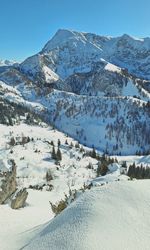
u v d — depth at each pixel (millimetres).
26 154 140375
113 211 7227
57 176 92062
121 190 7922
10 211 14531
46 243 6781
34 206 19172
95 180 40875
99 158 169375
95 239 6391
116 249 6188
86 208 7453
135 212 7211
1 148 166000
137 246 6336
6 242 9312
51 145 181125
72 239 6527
